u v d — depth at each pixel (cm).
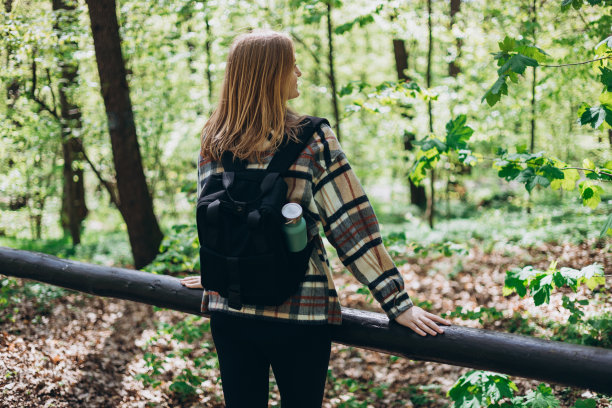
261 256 138
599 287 514
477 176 1590
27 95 805
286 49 152
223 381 157
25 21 766
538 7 821
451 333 155
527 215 1064
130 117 814
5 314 543
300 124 150
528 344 148
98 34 767
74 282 242
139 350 521
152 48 852
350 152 1694
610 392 138
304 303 148
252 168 148
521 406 244
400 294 156
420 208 1488
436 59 1187
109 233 1536
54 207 1669
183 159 1177
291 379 152
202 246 146
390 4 621
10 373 379
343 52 1455
